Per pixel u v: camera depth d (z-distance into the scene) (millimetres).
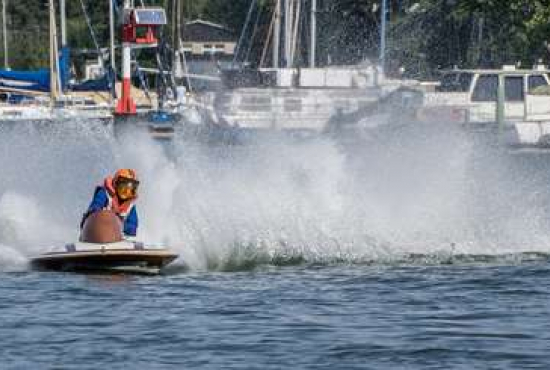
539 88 189500
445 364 46594
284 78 192875
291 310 56750
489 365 46375
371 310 56812
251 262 72062
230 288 62969
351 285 64000
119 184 69812
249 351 48625
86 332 51844
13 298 59781
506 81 189250
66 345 49594
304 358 47500
